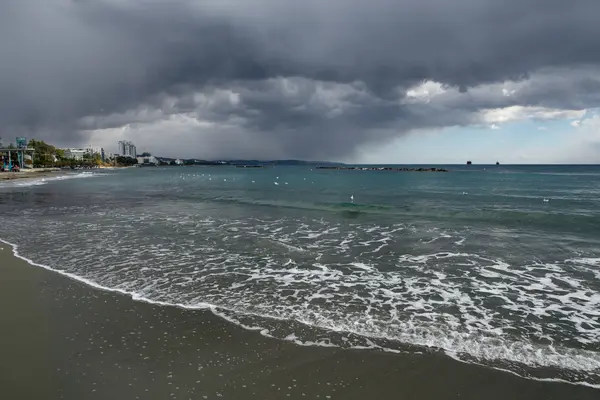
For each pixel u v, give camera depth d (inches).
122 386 194.7
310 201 1245.1
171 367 214.2
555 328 275.3
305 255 494.3
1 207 1039.6
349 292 351.6
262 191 1710.1
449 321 286.4
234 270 421.7
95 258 469.4
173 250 516.7
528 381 204.7
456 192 1652.3
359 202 1219.2
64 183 2433.6
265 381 201.3
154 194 1529.3
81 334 255.1
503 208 1039.6
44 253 494.0
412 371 213.5
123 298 327.0
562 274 414.9
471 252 514.9
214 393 189.5
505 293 352.5
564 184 2288.4
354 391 193.6
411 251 520.1
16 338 249.3
